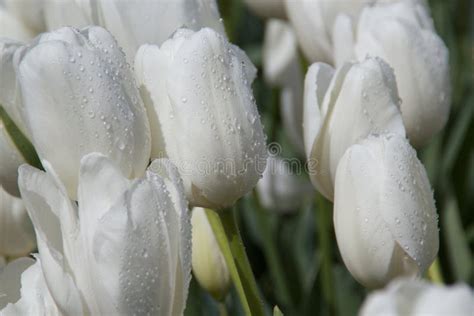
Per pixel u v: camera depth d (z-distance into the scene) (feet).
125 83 2.74
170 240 2.65
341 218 2.83
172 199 2.66
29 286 2.81
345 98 2.92
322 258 3.46
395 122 2.93
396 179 2.77
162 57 2.81
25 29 3.44
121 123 2.72
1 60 2.86
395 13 3.23
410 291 2.24
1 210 3.28
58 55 2.70
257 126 2.84
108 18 3.01
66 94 2.71
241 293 2.97
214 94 2.80
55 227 2.68
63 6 3.05
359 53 3.21
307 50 3.41
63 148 2.72
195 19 3.02
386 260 2.81
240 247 2.90
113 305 2.63
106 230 2.61
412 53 3.17
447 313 2.22
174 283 2.66
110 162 2.63
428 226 2.80
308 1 3.34
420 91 3.18
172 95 2.79
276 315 2.81
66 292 2.63
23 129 2.92
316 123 2.93
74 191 2.75
